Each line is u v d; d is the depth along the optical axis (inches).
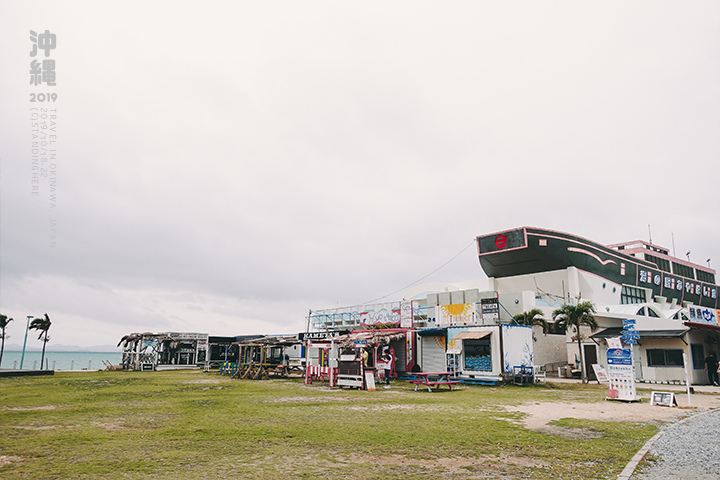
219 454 287.7
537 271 2285.9
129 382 933.2
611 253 2359.7
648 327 1202.0
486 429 386.0
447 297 1549.0
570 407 562.6
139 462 266.1
